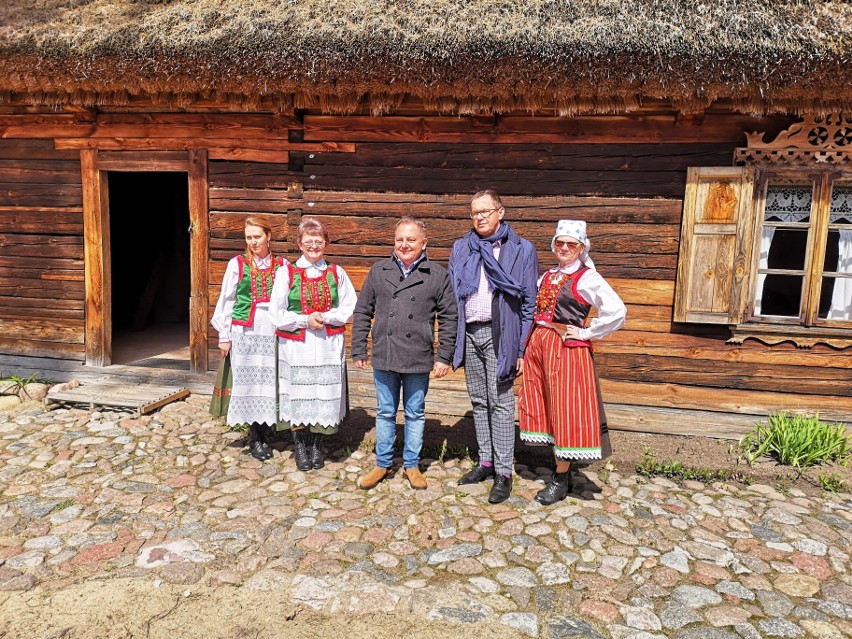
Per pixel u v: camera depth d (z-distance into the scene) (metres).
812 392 4.20
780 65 3.46
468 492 3.39
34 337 5.39
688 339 4.31
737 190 4.02
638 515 3.19
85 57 4.10
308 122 4.62
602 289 2.98
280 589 2.52
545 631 2.30
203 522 3.04
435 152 4.48
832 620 2.40
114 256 8.19
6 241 5.31
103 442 4.00
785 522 3.16
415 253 3.17
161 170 4.91
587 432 3.06
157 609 2.38
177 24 4.14
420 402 3.36
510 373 3.20
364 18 3.92
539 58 3.60
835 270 4.18
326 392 3.46
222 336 3.68
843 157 3.90
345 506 3.22
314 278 3.43
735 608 2.46
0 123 5.14
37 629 2.26
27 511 3.12
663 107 4.02
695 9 3.67
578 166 4.30
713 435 4.12
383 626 2.31
